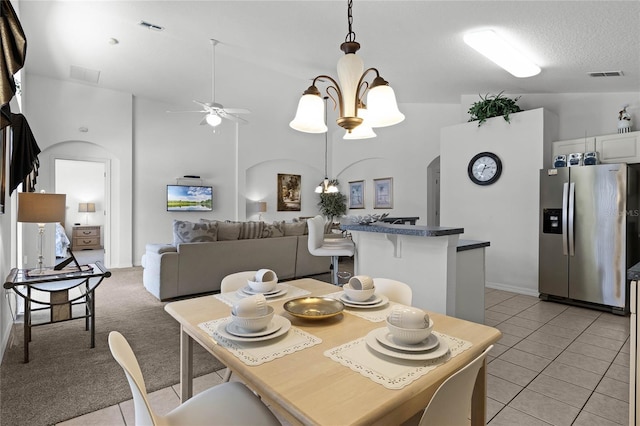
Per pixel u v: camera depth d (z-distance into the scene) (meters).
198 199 7.16
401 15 2.68
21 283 2.43
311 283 2.03
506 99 4.68
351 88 1.63
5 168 2.75
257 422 1.18
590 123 4.45
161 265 3.97
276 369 0.98
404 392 0.86
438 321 1.39
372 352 1.09
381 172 8.08
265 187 8.34
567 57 3.07
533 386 2.18
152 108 6.68
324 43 3.60
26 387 2.14
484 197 4.80
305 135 8.84
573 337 2.98
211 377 2.29
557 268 4.01
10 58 1.74
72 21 4.34
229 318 1.39
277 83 7.06
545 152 4.31
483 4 2.33
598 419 1.85
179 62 5.66
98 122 6.04
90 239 8.73
